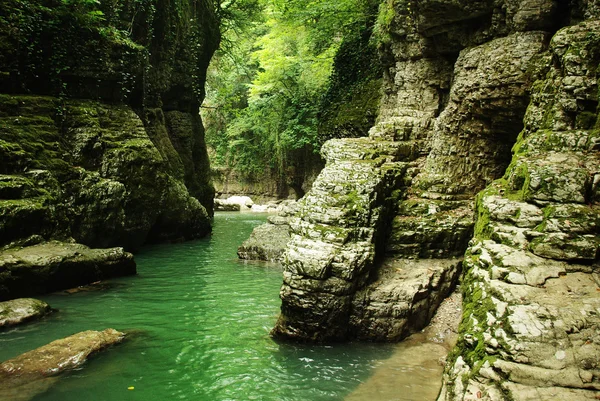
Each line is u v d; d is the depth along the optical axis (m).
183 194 16.88
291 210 15.86
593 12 7.05
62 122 12.15
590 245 4.68
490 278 4.83
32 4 11.98
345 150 9.09
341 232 7.13
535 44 7.94
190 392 5.27
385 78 12.56
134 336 6.98
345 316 6.85
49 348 6.07
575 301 4.25
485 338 4.15
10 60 11.35
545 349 3.84
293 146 29.22
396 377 5.71
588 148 5.74
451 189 9.01
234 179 38.09
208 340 6.88
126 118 14.19
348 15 16.47
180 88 20.67
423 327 7.38
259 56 29.25
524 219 5.29
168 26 18.27
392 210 8.43
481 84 8.44
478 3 8.73
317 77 25.25
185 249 15.21
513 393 3.61
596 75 5.93
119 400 5.01
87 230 11.89
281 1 19.64
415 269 7.83
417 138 10.11
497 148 9.24
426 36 10.19
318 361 6.18
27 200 9.71
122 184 12.72
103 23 14.45
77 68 12.95
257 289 9.88
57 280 9.23
